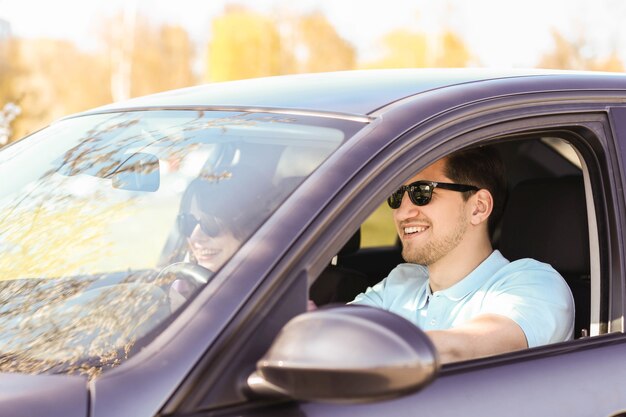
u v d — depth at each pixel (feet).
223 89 10.56
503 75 9.64
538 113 9.02
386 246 16.60
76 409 6.46
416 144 8.04
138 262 8.27
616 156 9.43
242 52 202.39
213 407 6.58
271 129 8.75
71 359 7.49
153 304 7.69
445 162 10.62
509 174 17.54
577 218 11.27
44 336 7.80
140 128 9.92
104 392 6.56
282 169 8.04
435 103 8.46
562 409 8.06
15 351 7.70
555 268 11.43
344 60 212.43
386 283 12.00
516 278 10.64
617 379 8.57
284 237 7.14
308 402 6.98
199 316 6.84
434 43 211.00
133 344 7.38
